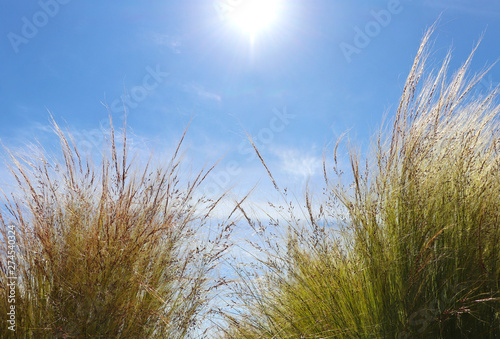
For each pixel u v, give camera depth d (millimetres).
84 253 891
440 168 937
